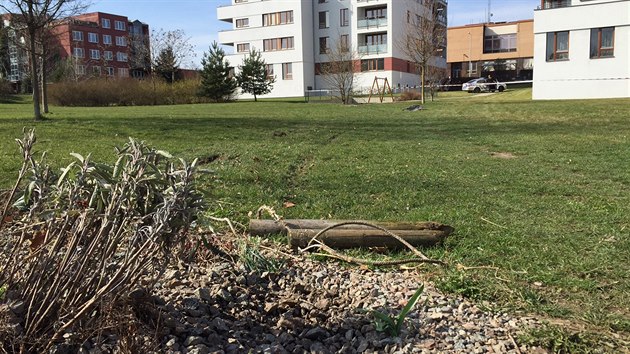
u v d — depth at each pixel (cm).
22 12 1577
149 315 270
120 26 8750
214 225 505
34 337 225
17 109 2853
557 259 423
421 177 786
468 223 530
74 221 239
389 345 277
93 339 240
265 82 4906
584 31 2914
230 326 290
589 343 282
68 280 230
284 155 992
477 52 6875
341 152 1050
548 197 662
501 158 1004
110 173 239
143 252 227
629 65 2831
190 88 4322
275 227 474
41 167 244
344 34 5462
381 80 5259
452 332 296
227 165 878
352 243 447
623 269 400
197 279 342
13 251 238
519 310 332
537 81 3070
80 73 5747
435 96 3966
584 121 1683
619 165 899
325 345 281
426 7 4091
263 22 5634
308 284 364
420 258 425
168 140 1227
